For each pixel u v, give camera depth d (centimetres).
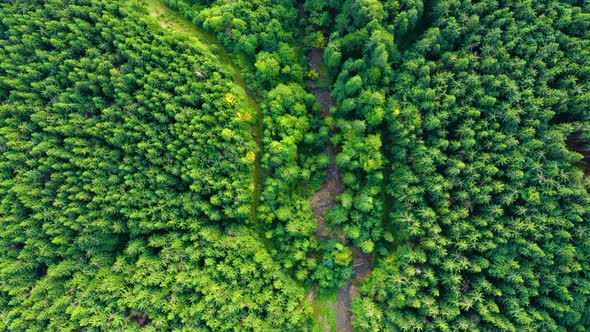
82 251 5609
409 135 5781
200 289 5581
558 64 5478
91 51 5697
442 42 5869
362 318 5856
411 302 5481
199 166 5881
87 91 5800
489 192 5484
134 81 5791
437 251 5503
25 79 5575
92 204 5506
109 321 5341
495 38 5597
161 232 5884
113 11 5944
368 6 5575
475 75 5622
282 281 5953
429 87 5788
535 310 5303
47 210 5431
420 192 5688
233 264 5788
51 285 5341
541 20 5578
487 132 5494
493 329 5284
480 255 5522
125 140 5719
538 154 5338
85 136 5681
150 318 5459
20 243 5441
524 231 5259
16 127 5506
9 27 5631
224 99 5966
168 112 5762
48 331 5181
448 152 5769
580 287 5200
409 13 5675
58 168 5456
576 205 5112
